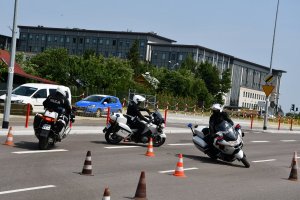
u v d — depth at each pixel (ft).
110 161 47.50
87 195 30.68
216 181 41.45
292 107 253.44
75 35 513.86
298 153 75.51
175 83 307.99
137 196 30.76
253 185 41.14
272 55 139.33
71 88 195.93
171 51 496.23
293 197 37.01
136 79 302.86
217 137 52.42
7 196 28.68
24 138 60.85
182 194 33.99
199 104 282.15
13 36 70.54
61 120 50.98
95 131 77.97
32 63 269.03
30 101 103.55
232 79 534.78
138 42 451.53
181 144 72.43
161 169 45.21
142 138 61.82
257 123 207.51
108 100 129.70
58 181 34.65
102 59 289.53
